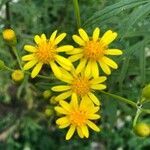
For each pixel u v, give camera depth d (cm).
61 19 17
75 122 12
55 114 14
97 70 12
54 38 13
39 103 20
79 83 12
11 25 17
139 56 13
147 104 13
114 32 13
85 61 12
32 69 13
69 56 13
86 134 12
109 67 13
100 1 16
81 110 12
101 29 14
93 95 12
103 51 12
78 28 13
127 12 14
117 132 23
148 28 13
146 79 14
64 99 13
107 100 14
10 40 13
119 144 23
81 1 16
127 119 23
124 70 13
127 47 13
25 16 18
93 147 23
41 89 14
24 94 21
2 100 21
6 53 16
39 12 18
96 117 12
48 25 17
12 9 17
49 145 23
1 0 16
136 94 14
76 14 13
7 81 20
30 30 17
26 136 23
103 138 22
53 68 12
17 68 16
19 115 21
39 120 22
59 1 18
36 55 12
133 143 23
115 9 12
